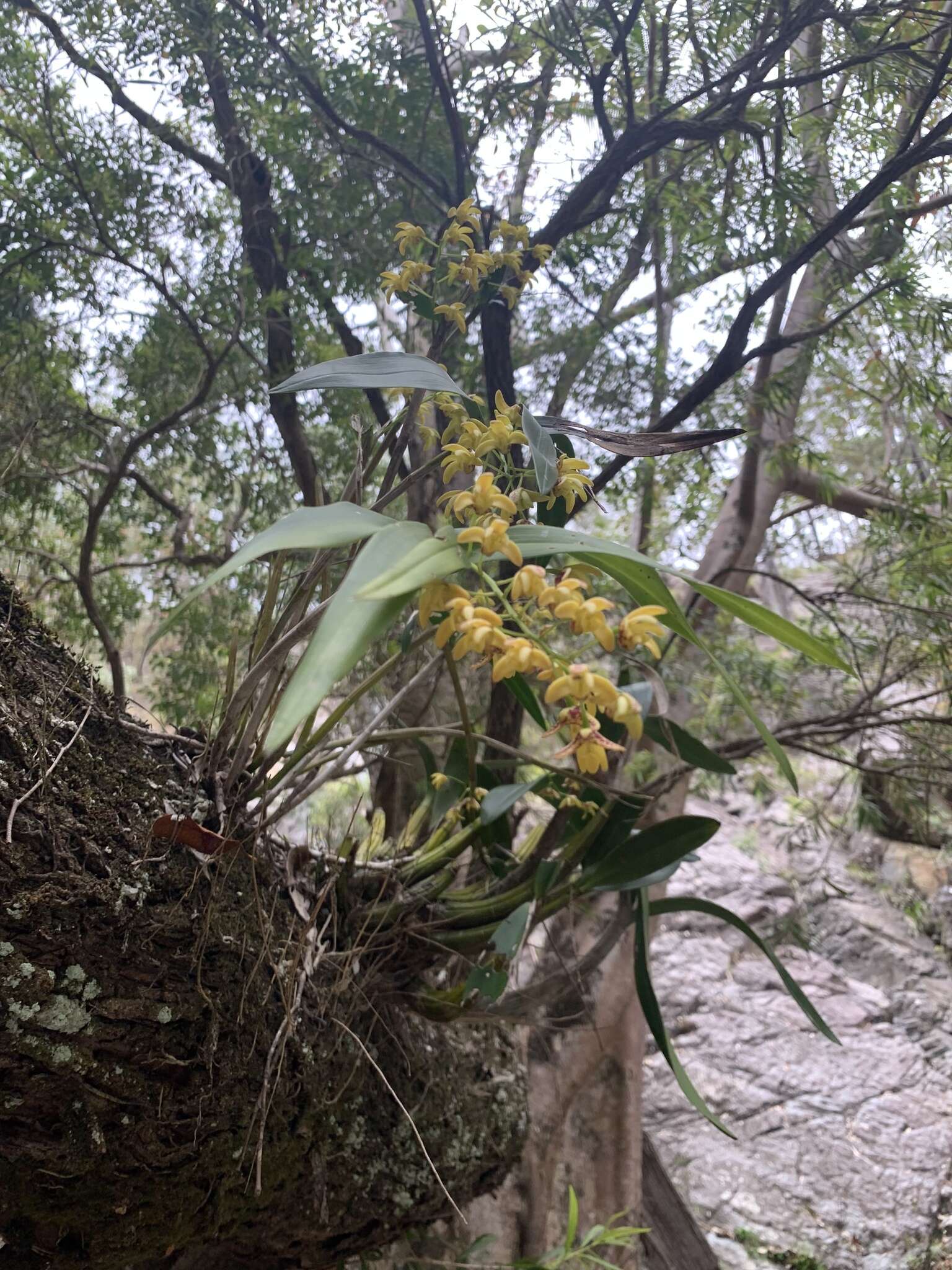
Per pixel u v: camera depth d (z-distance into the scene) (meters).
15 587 0.35
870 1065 1.79
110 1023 0.32
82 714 0.35
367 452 0.45
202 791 0.38
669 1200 1.08
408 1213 0.49
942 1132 1.67
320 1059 0.41
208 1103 0.35
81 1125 0.32
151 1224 0.36
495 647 0.22
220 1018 0.35
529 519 0.37
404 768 0.75
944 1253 1.48
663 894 1.06
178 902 0.34
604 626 0.22
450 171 0.75
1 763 0.31
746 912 2.01
